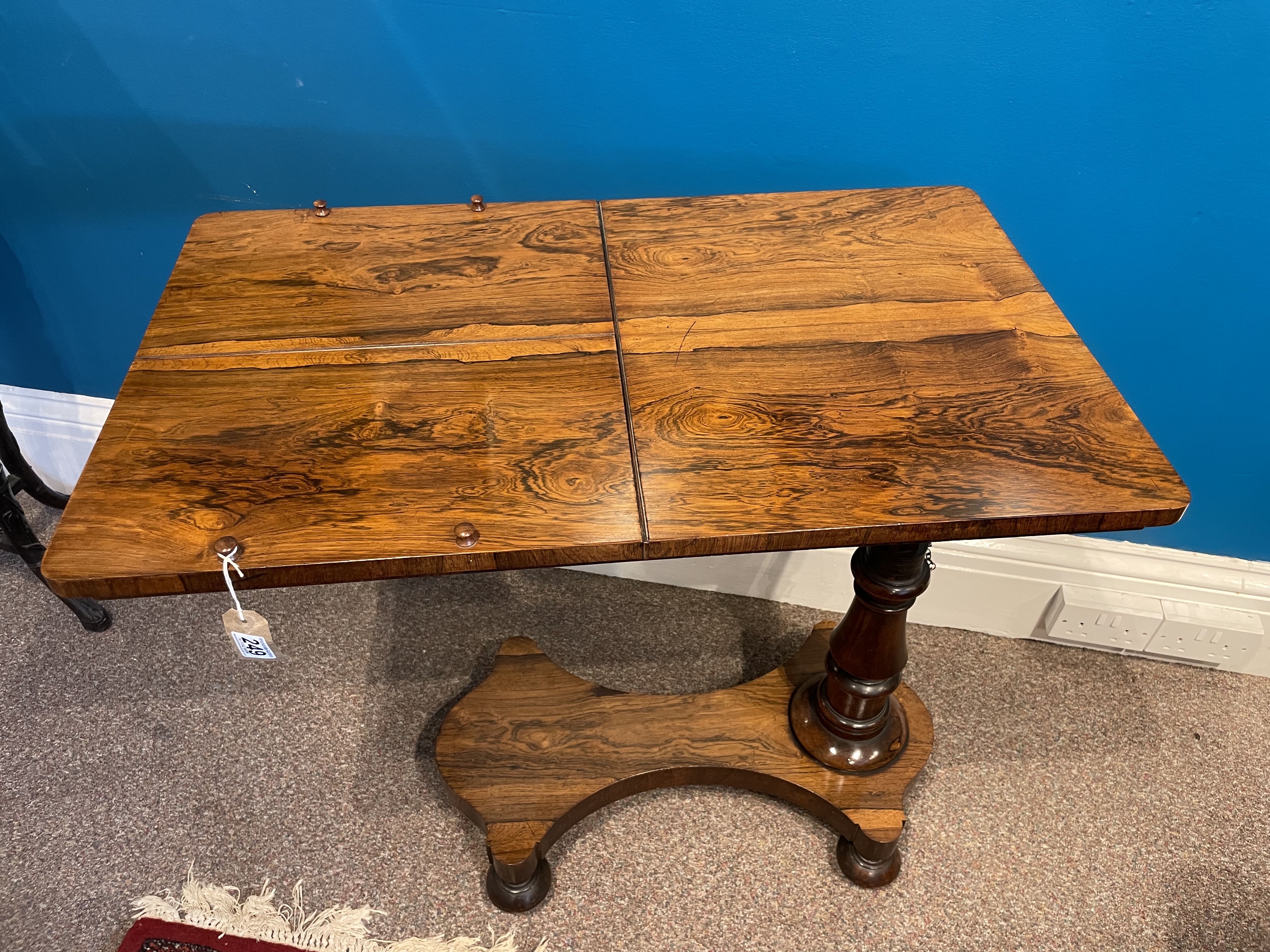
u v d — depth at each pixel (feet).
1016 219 4.18
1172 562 4.99
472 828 4.41
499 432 2.90
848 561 5.18
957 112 3.89
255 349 3.22
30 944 4.02
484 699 4.50
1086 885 4.25
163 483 2.75
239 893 4.19
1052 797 4.56
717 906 4.17
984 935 4.08
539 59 3.98
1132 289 4.24
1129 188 3.93
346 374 3.12
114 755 4.68
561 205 3.91
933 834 4.42
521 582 5.56
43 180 4.66
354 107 4.23
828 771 4.26
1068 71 3.67
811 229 3.71
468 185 4.50
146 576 2.50
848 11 3.65
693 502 2.67
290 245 3.70
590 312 3.35
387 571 2.58
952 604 5.26
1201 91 3.60
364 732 4.78
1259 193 3.81
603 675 5.08
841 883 4.25
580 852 4.35
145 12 3.98
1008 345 3.16
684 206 3.88
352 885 4.22
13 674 5.02
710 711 4.48
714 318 3.30
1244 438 4.57
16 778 4.58
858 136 4.05
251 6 3.92
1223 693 5.06
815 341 3.19
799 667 4.67
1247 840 4.41
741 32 3.78
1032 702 4.98
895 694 4.58
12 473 5.32
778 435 2.87
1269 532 4.85
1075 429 2.87
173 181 4.61
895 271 3.49
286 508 2.68
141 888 4.20
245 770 4.62
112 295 5.15
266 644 2.74
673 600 5.50
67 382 5.63
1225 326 4.23
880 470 2.75
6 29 4.10
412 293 3.45
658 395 3.01
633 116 4.13
